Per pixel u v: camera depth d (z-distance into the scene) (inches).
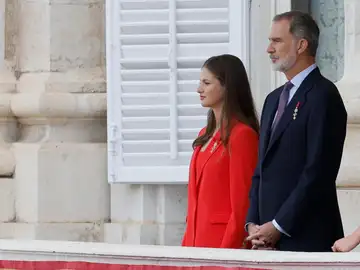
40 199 879.7
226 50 835.4
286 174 591.8
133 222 864.9
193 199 639.8
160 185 856.3
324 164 581.6
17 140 906.1
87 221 880.3
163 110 836.6
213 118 649.6
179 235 852.0
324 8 852.6
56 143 884.0
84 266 478.9
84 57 894.4
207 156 636.1
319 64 856.3
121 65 842.2
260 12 839.7
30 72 898.7
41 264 485.7
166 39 837.2
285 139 592.4
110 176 844.6
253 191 608.1
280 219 578.9
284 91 607.5
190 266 462.0
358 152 785.6
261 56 841.5
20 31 904.9
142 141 839.7
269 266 450.0
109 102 843.4
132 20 842.2
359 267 442.6
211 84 636.1
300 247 581.0
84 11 895.1
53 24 892.6
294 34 601.6
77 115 882.8
